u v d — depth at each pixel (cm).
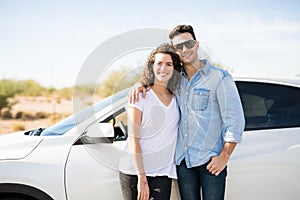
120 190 353
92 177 353
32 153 362
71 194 353
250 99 382
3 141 389
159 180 330
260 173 359
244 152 360
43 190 352
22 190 352
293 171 363
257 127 374
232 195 358
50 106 2330
